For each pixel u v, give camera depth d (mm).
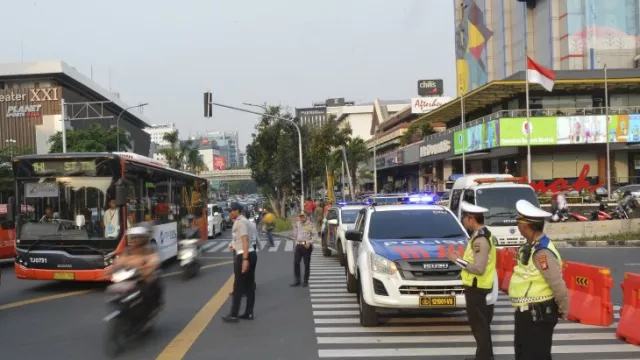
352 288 12844
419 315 10188
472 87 68500
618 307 10859
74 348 8180
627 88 42000
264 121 45375
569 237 25375
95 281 15117
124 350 7906
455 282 8508
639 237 24578
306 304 11547
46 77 74438
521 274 5062
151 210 16312
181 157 87312
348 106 131125
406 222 10164
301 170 34719
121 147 62094
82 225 13445
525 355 5031
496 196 17781
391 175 78000
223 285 14484
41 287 14406
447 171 54312
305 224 14195
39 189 13594
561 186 32844
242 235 9812
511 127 37812
